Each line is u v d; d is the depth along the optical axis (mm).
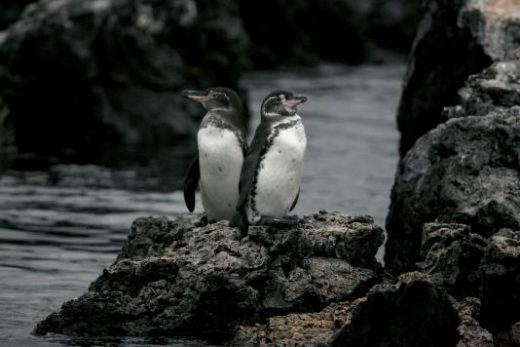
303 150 13336
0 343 12133
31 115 28328
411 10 51250
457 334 11422
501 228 13016
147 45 29656
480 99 14992
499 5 16812
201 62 31594
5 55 27984
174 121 29219
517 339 11789
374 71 46562
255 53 46688
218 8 32375
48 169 24516
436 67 17516
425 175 14367
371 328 11312
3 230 18328
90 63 27984
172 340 12305
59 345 12078
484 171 13742
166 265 12844
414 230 14539
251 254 12648
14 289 14555
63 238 17812
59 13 27984
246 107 32406
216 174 13789
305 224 13305
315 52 49688
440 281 11984
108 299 12672
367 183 23359
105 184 22859
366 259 13352
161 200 21203
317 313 12305
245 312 12328
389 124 32281
